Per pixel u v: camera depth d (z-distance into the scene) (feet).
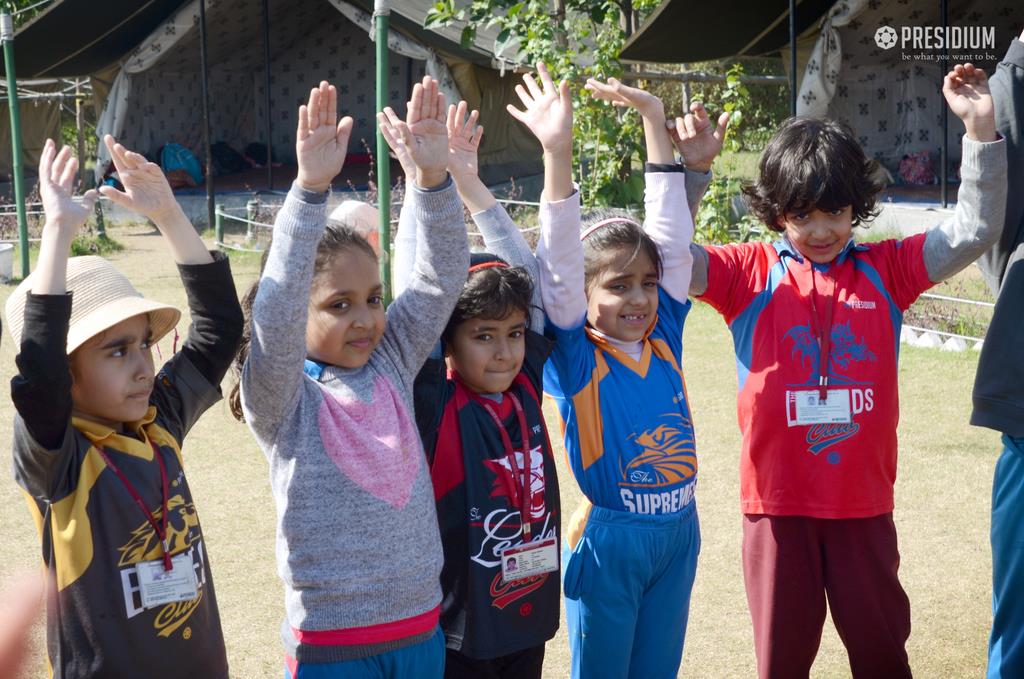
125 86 64.18
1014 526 11.19
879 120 59.98
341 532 8.61
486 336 9.70
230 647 13.43
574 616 10.65
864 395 10.91
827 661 13.35
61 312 8.13
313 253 8.61
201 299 9.43
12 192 72.38
